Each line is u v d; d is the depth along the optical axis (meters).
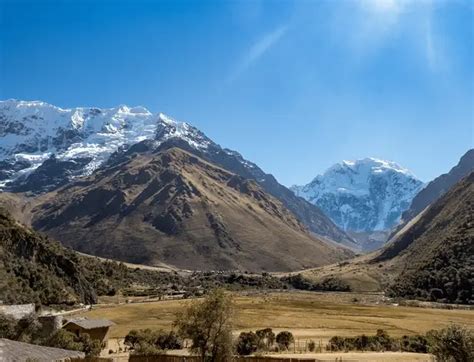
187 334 56.34
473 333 45.34
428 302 173.12
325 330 115.00
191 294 199.50
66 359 49.59
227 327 56.59
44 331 81.12
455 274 180.62
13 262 132.25
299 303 172.75
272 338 94.69
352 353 83.62
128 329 117.56
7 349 46.75
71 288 151.12
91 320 96.81
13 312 80.50
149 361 66.31
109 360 53.78
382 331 101.50
